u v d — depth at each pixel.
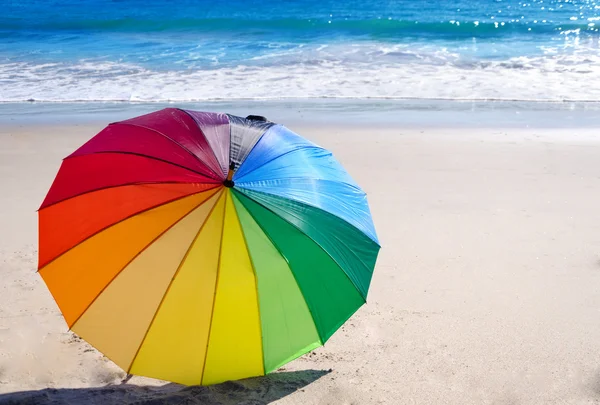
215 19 21.61
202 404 3.25
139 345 2.78
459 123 10.38
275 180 2.96
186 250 2.76
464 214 6.27
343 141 9.07
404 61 15.70
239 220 2.79
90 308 2.81
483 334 4.11
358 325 4.20
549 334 4.12
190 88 12.95
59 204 2.96
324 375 3.61
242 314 2.82
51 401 3.22
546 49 17.31
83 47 17.36
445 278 4.90
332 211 3.04
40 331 3.97
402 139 9.24
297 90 12.86
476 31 20.25
